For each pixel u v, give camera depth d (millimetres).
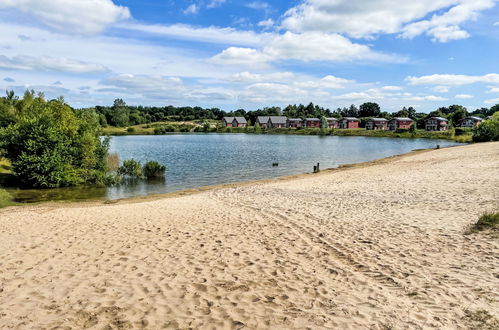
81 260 8281
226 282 6891
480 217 9922
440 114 131625
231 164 38406
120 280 7070
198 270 7551
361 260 7883
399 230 9945
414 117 162500
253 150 57125
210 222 11828
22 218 13500
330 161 41062
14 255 8656
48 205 18391
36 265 7965
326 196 16281
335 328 5008
